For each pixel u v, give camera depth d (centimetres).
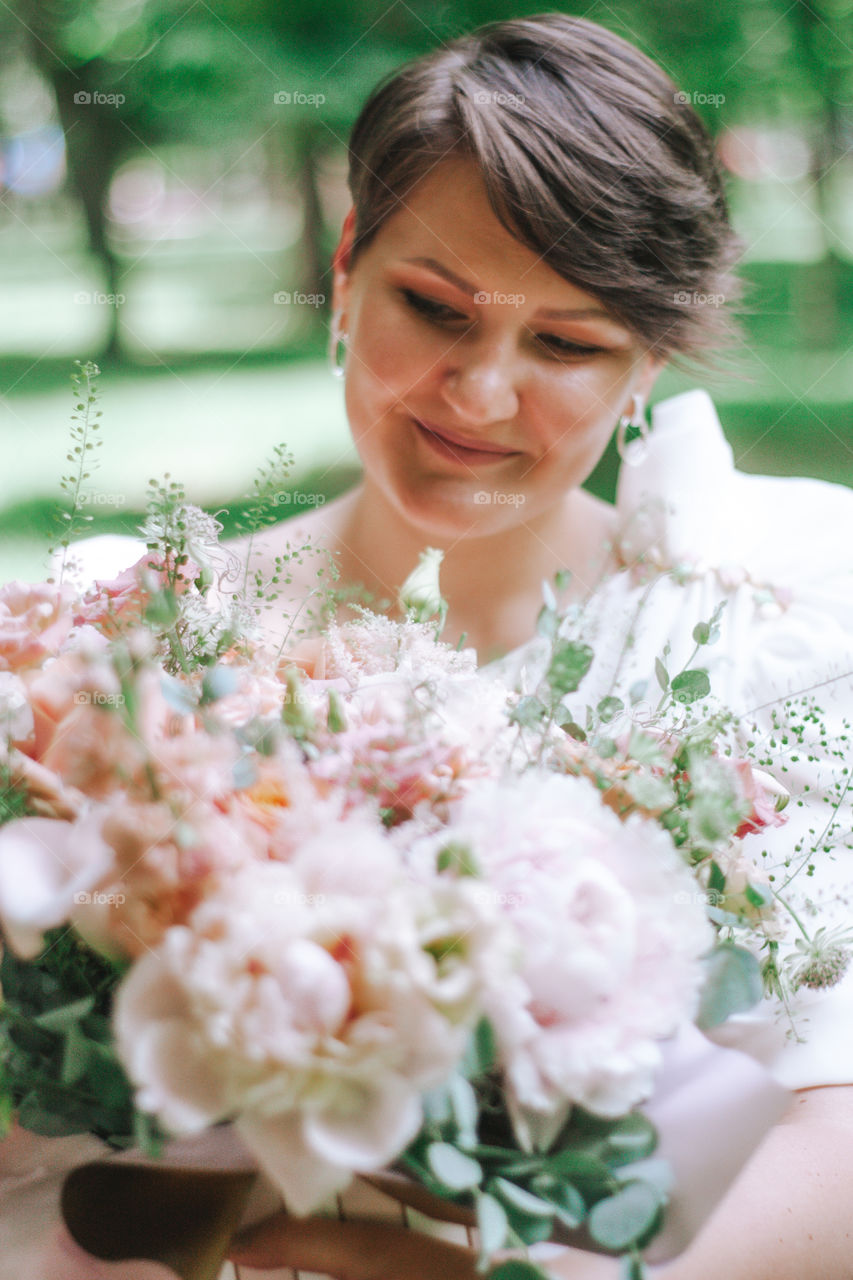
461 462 123
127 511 360
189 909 60
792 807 104
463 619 138
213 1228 68
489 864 61
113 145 768
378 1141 56
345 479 467
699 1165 67
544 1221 64
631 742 71
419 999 55
